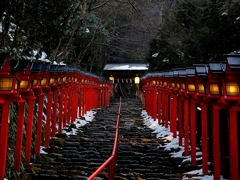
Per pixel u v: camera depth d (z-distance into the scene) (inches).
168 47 637.3
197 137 398.3
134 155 382.0
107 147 417.1
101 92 1044.5
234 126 217.3
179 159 354.6
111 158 238.7
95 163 322.7
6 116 216.2
